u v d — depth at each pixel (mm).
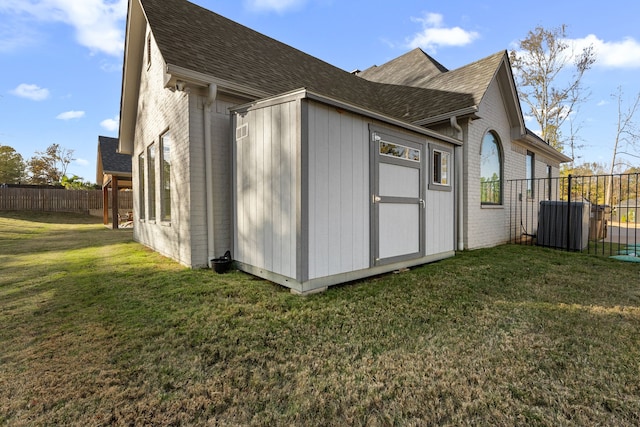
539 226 7438
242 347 2281
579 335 2469
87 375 1935
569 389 1781
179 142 5059
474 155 6812
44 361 2100
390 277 4309
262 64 6160
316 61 8945
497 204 7969
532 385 1821
